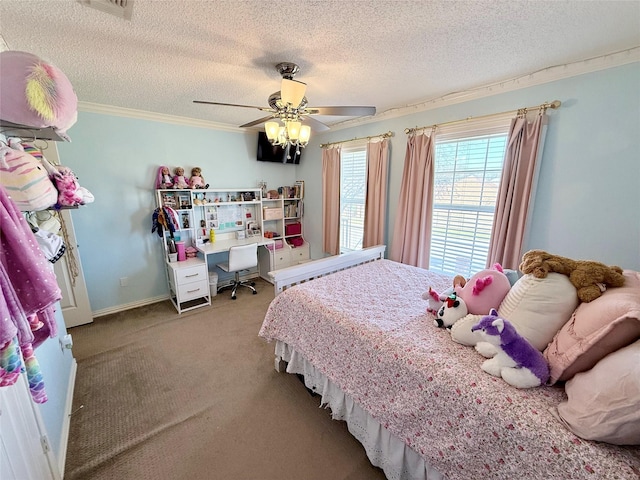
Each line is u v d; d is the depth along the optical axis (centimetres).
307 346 177
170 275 333
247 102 271
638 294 92
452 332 136
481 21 140
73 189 122
